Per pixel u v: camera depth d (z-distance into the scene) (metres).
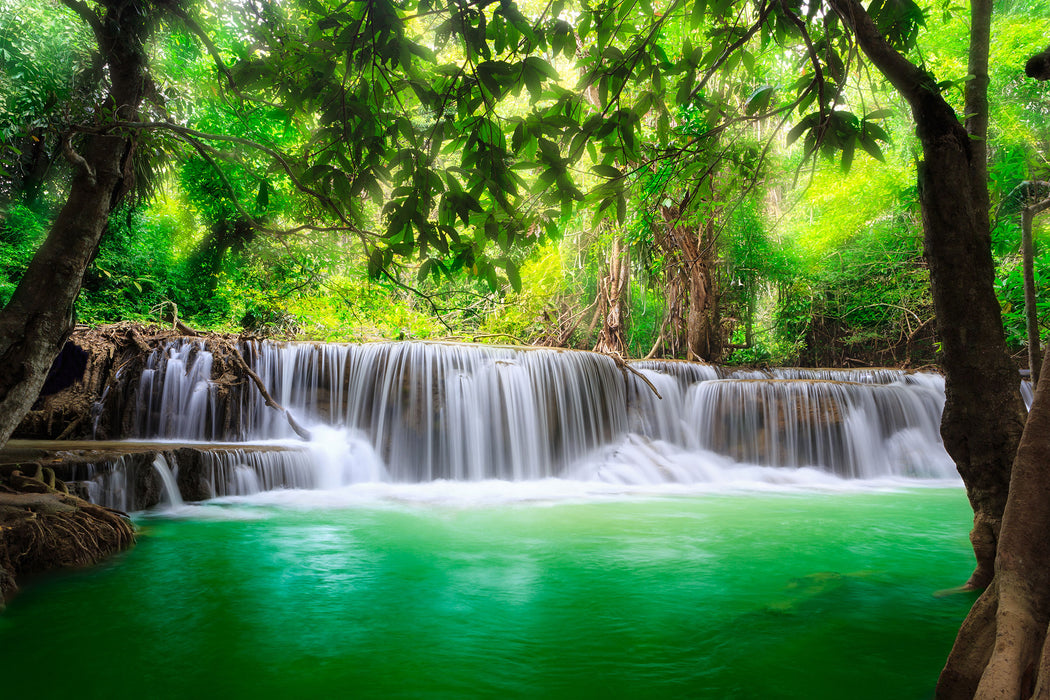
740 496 9.62
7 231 11.67
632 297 18.75
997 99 9.57
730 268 16.75
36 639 3.58
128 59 4.39
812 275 17.66
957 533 6.76
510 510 8.07
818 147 2.73
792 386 12.88
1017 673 1.96
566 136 2.53
